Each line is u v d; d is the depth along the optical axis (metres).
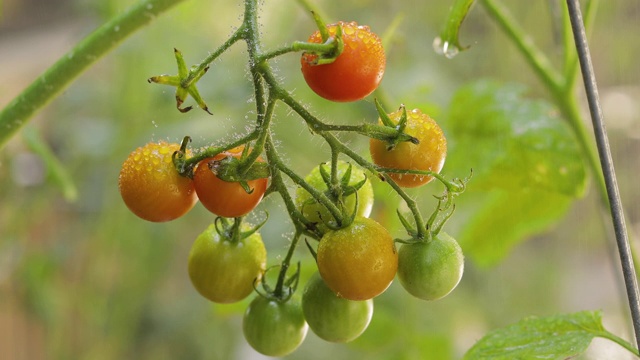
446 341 0.88
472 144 0.73
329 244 0.52
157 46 1.12
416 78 1.14
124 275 1.22
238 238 0.56
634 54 1.38
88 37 0.61
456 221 0.89
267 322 0.56
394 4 1.26
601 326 0.58
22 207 1.08
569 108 0.71
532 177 0.72
